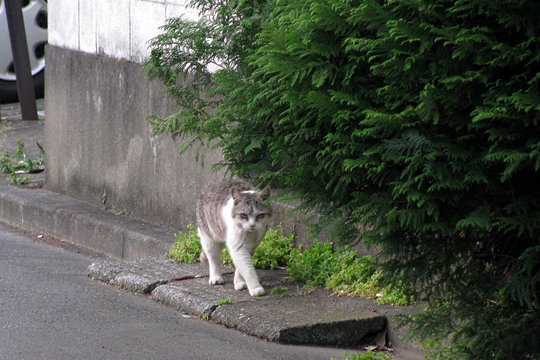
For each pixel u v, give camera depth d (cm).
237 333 771
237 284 854
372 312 771
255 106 674
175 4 1049
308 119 592
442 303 622
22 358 712
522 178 561
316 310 782
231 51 895
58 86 1252
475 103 545
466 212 568
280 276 888
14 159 1399
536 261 557
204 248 887
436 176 543
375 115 543
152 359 712
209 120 812
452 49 544
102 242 1105
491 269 603
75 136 1230
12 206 1238
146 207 1120
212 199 873
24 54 1555
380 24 557
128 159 1142
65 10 1237
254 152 794
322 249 891
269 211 850
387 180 579
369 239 593
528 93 516
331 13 566
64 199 1233
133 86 1120
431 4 541
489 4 522
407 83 557
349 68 577
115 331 779
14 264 1017
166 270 923
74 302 862
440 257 591
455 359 619
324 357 719
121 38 1140
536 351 586
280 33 593
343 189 596
